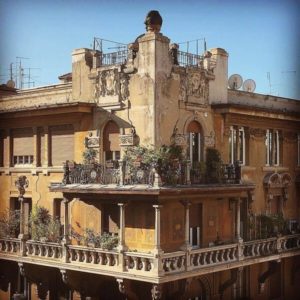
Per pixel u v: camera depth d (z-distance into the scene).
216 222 28.48
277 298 34.00
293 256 33.59
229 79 33.50
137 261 24.41
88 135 28.03
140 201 25.70
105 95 27.44
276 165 33.25
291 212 34.38
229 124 29.62
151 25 25.89
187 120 27.22
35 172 30.36
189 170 25.58
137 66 26.25
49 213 29.78
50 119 29.62
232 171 27.91
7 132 31.86
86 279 27.88
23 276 31.53
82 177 26.55
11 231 30.69
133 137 26.12
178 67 26.83
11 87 37.41
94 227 27.55
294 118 32.91
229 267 26.95
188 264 24.86
